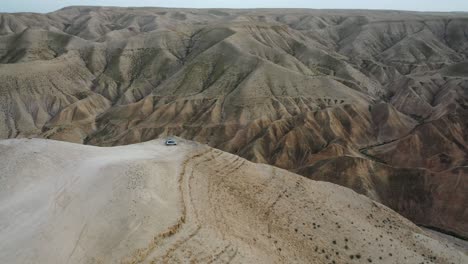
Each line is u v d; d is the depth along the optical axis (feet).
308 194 114.21
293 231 97.60
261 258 80.12
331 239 100.01
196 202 88.22
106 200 77.92
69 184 85.56
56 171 92.89
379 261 97.81
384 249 102.12
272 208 102.17
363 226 109.60
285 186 113.39
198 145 117.50
